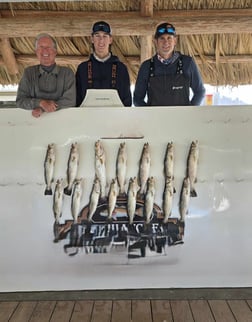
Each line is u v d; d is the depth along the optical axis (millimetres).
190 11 5211
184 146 2762
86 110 2756
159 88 2994
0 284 2729
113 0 4996
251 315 2322
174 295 2617
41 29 5148
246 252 2748
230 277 2744
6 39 5449
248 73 6062
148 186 2748
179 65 2992
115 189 2748
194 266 2752
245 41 5582
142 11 5074
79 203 2748
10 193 2754
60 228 2744
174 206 2756
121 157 2748
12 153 2760
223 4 5129
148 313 2357
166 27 2932
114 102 2762
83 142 2758
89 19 5156
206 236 2758
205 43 5621
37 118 2748
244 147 2760
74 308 2441
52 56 2809
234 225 2760
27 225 2744
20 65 6180
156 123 2758
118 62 3047
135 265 2754
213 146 2760
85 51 5809
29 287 2732
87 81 3008
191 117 2764
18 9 5285
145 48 5348
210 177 2762
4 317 2324
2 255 2738
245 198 2760
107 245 2752
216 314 2340
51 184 2750
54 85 2812
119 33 5203
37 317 2322
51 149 2746
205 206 2762
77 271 2748
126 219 2756
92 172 2754
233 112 2760
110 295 2631
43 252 2746
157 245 2756
